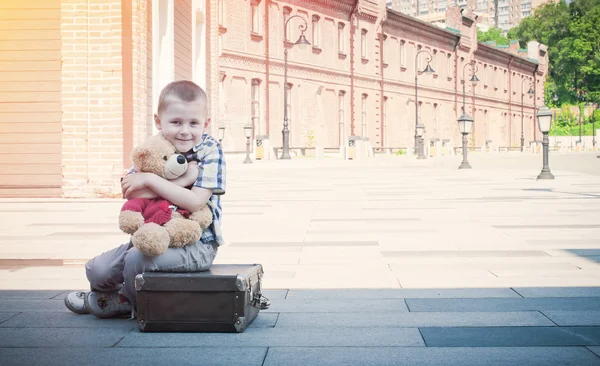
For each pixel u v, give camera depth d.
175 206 4.00
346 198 13.45
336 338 3.77
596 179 19.45
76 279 5.54
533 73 84.44
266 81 41.78
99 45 12.30
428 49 61.06
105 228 8.62
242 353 3.49
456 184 17.81
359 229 8.59
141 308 3.91
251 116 40.81
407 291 5.01
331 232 8.32
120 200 12.14
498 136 74.62
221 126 31.28
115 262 4.11
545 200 12.72
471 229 8.52
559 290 4.98
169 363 3.33
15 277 5.62
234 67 39.22
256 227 8.84
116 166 12.37
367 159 40.66
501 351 3.49
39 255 6.67
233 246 7.21
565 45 111.25
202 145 4.07
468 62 68.19
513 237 7.77
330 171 26.77
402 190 15.68
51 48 12.37
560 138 95.12
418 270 5.82
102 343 3.71
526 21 119.69
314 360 3.37
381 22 53.16
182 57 16.86
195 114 3.98
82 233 8.17
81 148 12.39
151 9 13.98
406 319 4.19
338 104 49.16
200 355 3.46
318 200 13.00
